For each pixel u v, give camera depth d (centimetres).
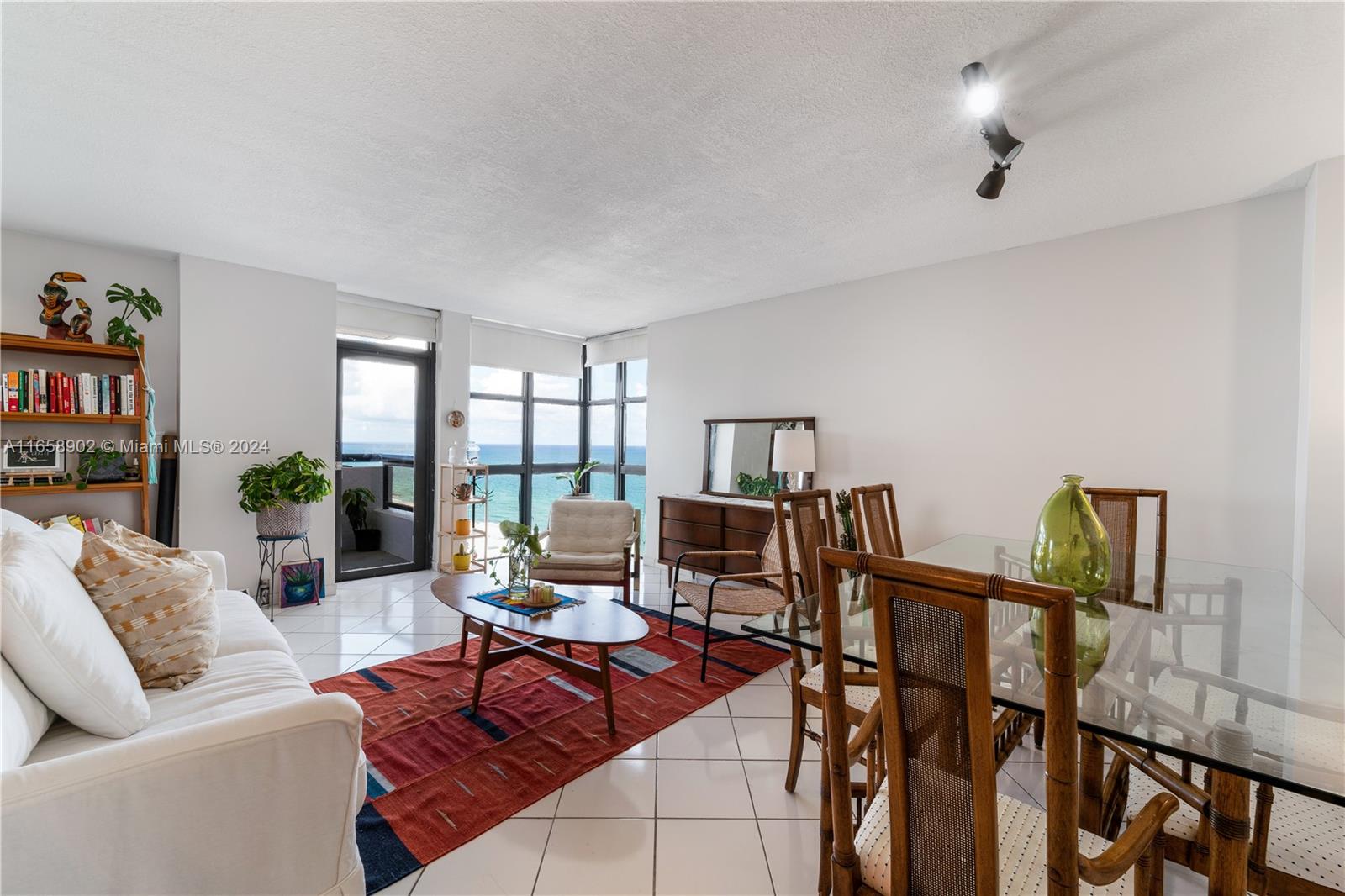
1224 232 274
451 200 279
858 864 112
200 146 229
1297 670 135
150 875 105
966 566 237
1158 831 105
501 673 300
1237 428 271
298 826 120
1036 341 331
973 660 85
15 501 321
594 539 460
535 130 215
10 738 111
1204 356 279
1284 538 260
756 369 476
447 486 525
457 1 151
